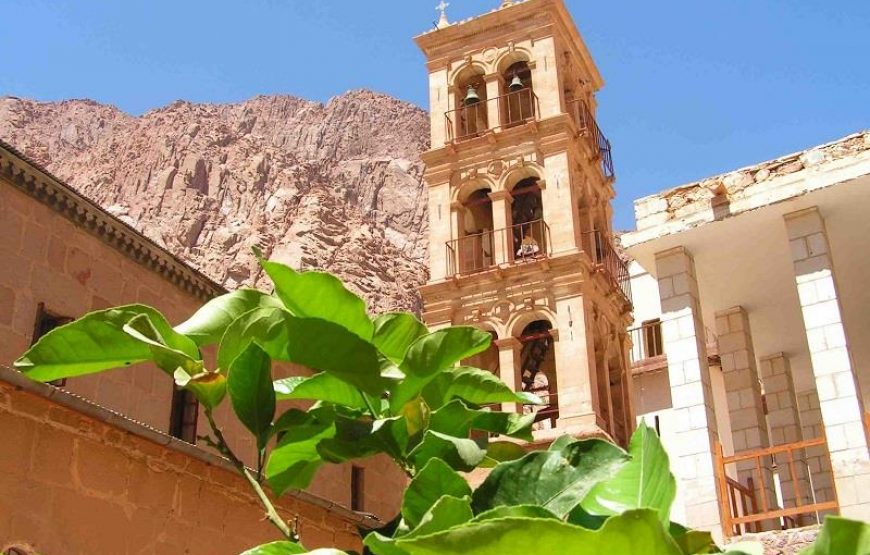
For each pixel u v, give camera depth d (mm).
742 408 18422
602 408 29922
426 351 3727
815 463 19797
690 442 15648
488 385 4008
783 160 16438
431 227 33312
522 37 35156
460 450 3496
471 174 33594
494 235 32125
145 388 19391
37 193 17953
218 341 3873
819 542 2037
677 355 16453
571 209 31531
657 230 17344
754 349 20578
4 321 16828
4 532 9930
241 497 13422
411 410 3721
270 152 164750
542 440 27422
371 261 142125
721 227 16672
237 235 143500
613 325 32469
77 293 18531
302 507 14516
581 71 37125
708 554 2721
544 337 31391
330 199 156125
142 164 164375
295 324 3537
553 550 2154
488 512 2512
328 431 3883
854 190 15445
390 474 25359
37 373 3787
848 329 19969
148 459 12055
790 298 18703
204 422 20312
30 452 10492
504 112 34562
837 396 14469
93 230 19141
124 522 11477
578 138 34188
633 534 2109
